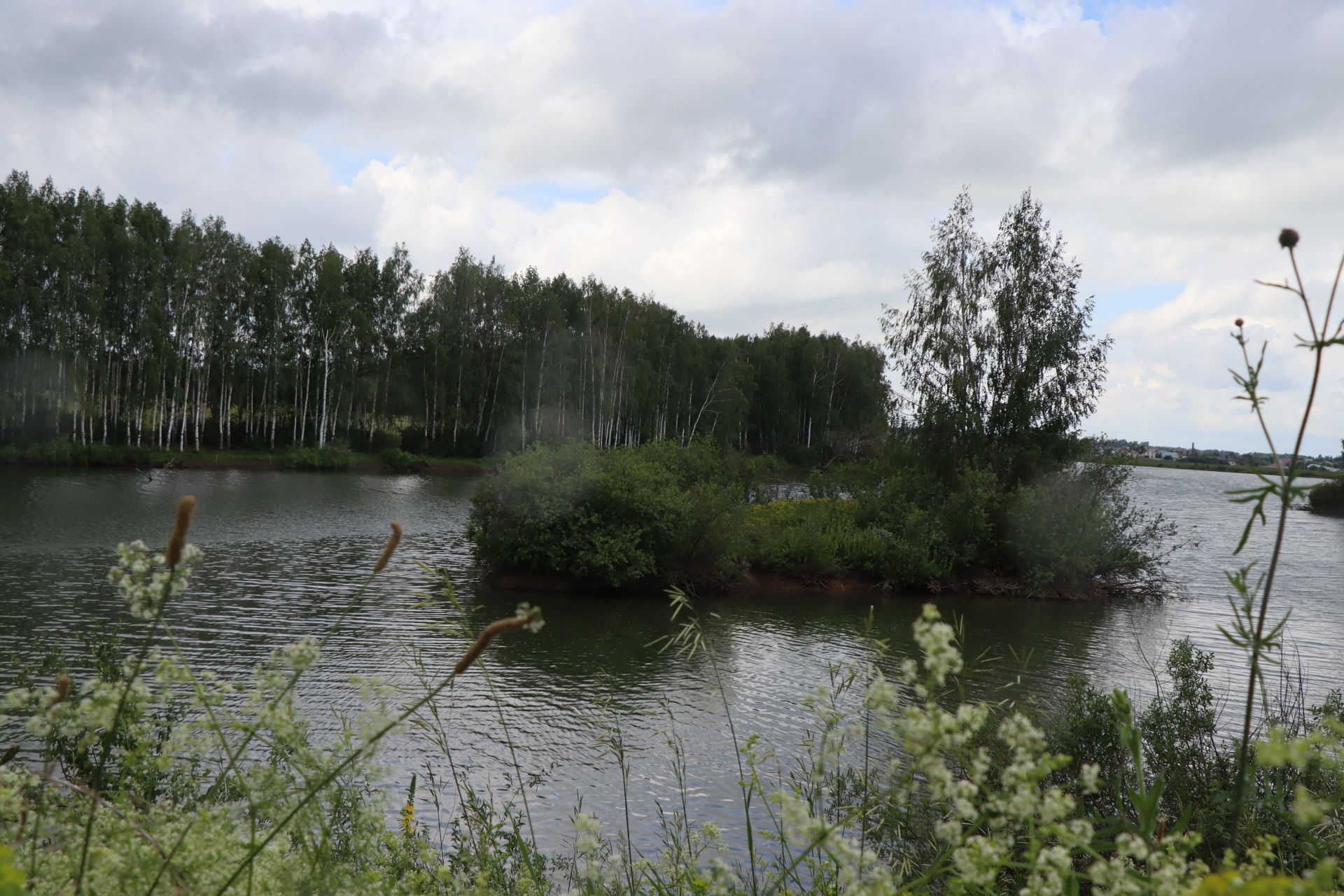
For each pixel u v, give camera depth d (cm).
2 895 95
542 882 344
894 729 144
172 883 167
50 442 5006
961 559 2766
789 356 8344
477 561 2648
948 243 3209
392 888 217
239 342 6091
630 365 7100
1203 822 373
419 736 1004
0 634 1467
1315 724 481
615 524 2420
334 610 1856
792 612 2247
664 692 1361
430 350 6894
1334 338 141
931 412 3116
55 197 5434
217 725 180
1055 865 137
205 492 4041
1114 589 2698
